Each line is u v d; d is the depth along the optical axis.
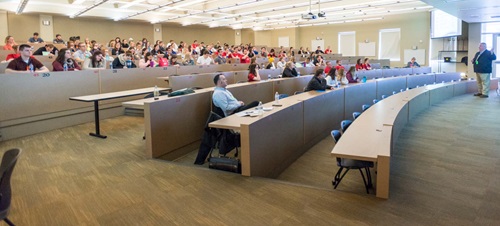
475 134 5.49
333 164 4.38
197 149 4.91
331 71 7.10
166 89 6.34
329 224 2.41
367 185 3.35
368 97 8.05
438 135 5.47
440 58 16.53
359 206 2.69
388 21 18.72
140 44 12.32
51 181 3.33
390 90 9.52
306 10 16.12
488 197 2.98
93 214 2.63
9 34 14.60
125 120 6.54
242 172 3.42
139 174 3.51
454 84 10.30
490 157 4.27
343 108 6.61
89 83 6.35
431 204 2.79
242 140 3.39
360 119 4.10
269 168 3.84
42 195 2.99
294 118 4.55
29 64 5.63
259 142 3.59
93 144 4.77
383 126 3.70
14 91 5.14
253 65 7.54
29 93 5.35
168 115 4.34
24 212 2.67
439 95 9.20
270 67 10.73
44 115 5.59
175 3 13.68
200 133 4.99
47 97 5.63
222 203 2.78
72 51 8.09
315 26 21.64
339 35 20.78
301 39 22.36
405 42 18.20
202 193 2.99
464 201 2.88
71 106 6.04
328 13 17.19
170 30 20.22
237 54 13.98
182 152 4.64
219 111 4.73
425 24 17.41
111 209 2.71
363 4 14.33
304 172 4.12
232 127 3.42
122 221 2.52
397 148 4.73
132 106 4.36
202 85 7.62
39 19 15.34
